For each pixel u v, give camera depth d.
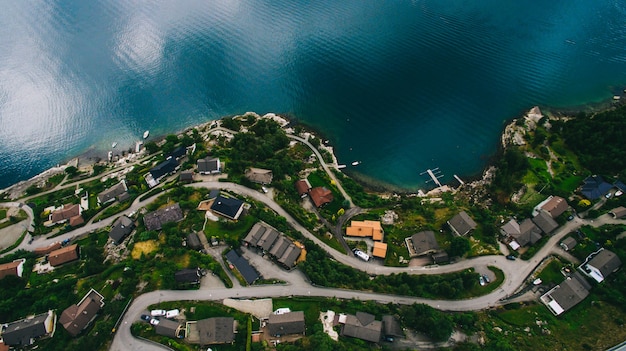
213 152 160.62
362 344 102.94
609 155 151.25
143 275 115.62
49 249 134.88
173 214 131.50
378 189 160.00
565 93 192.50
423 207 147.12
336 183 156.75
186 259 120.31
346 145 176.12
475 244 131.62
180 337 103.69
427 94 194.38
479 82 198.88
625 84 195.38
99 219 143.50
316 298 113.38
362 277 121.06
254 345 100.75
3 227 148.12
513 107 187.38
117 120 195.00
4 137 189.00
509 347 101.94
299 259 124.00
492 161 166.75
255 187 145.62
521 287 121.00
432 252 128.75
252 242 124.19
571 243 128.75
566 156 159.50
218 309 109.62
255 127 175.50
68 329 104.44
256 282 116.62
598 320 110.00
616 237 128.25
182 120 193.12
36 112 197.38
